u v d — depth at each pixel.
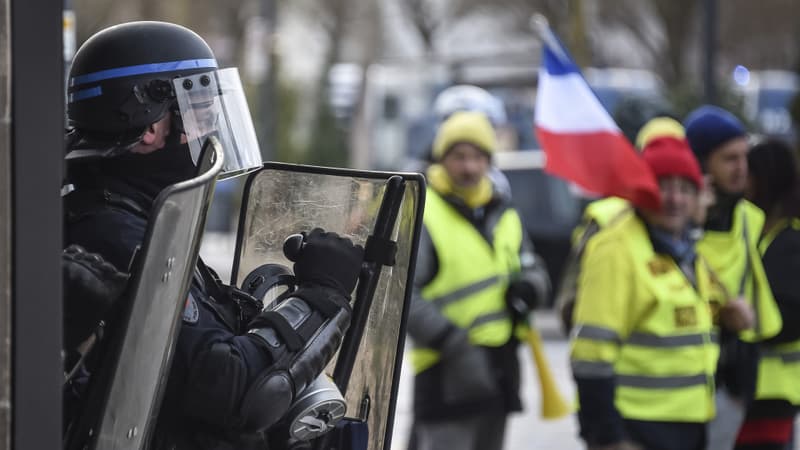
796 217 9.88
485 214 10.34
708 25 30.94
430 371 9.98
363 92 56.28
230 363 4.31
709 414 8.46
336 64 65.94
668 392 8.30
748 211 9.70
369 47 66.88
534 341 10.84
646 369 8.31
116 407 4.05
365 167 55.34
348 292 4.74
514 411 10.21
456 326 9.88
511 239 10.42
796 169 9.95
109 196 4.51
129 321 3.98
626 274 8.27
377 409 4.95
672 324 8.33
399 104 55.69
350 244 4.80
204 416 4.35
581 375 8.21
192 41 4.68
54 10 3.67
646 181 8.37
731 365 9.23
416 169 14.16
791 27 65.56
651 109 26.06
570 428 16.66
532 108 47.91
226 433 4.48
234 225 47.12
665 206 8.41
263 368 4.38
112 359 3.99
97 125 4.55
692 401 8.34
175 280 4.06
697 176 8.46
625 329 8.29
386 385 4.91
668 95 36.78
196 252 4.13
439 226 10.03
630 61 69.50
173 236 3.99
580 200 27.05
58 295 3.70
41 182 3.66
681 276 8.42
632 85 45.41
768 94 55.25
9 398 3.64
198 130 4.62
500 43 77.56
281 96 52.59
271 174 5.33
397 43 77.88
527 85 52.81
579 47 41.00
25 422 3.65
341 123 55.81
